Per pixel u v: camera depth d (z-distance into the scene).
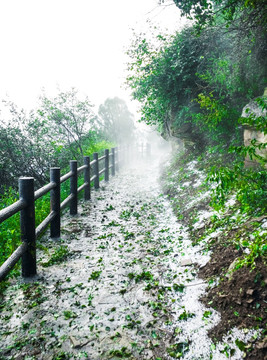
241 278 2.13
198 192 4.91
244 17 4.25
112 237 4.07
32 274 2.93
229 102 5.51
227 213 3.46
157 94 6.79
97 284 2.78
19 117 7.04
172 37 6.37
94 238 4.04
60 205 4.05
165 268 2.97
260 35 4.28
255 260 2.16
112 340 2.02
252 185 2.97
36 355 1.89
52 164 7.56
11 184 7.20
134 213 5.18
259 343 1.65
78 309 2.38
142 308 2.36
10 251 3.17
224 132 5.15
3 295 2.58
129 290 2.66
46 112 7.89
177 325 2.09
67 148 8.09
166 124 8.04
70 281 2.84
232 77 5.04
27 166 7.32
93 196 6.59
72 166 4.95
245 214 3.10
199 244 3.23
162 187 7.02
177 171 7.18
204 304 2.23
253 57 4.74
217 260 2.67
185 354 1.82
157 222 4.59
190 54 5.82
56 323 2.21
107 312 2.33
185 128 7.08
